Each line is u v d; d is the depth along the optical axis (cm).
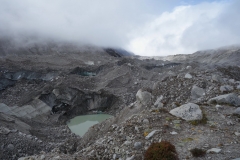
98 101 6262
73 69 8419
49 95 5938
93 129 2834
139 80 7162
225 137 1500
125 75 7381
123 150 1462
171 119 1792
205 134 1554
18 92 6462
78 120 5681
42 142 3164
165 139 1505
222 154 1302
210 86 2528
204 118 1778
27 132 3538
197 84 2611
